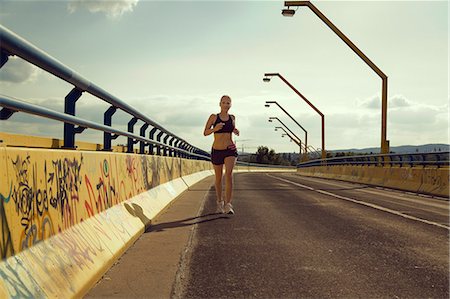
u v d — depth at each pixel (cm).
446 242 548
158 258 457
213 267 423
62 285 302
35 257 293
